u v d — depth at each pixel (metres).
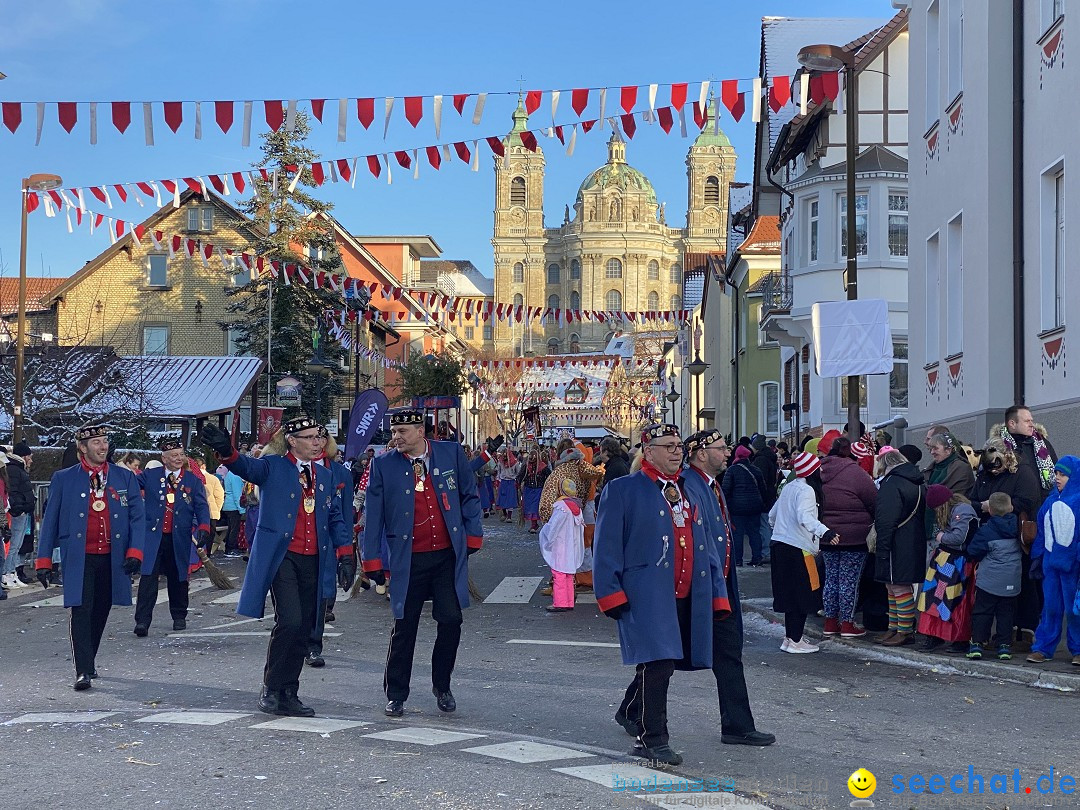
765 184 36.28
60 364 29.80
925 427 18.69
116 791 6.07
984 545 10.33
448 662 8.29
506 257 169.62
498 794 5.94
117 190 16.88
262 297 46.41
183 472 13.03
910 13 19.64
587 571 15.82
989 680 9.80
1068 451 13.09
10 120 12.88
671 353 74.06
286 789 6.06
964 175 16.45
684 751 7.10
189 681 9.72
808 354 30.72
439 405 43.84
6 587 17.39
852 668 10.38
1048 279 14.37
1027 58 14.80
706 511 7.11
